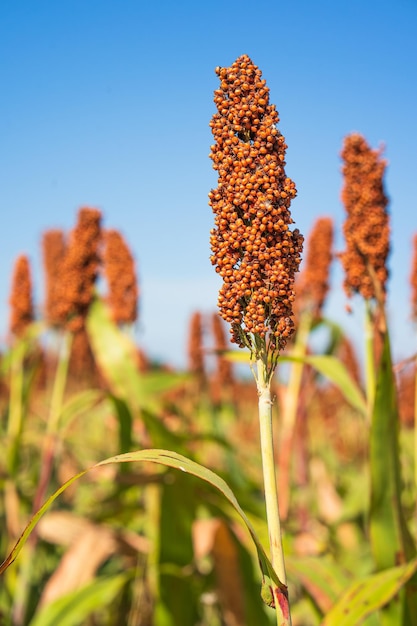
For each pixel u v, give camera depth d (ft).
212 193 2.88
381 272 4.27
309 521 7.61
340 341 7.25
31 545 5.81
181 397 11.94
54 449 6.12
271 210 2.82
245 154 2.84
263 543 4.75
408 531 3.94
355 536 7.86
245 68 2.88
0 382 10.36
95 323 6.68
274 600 2.72
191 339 10.94
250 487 7.04
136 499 7.06
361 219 4.27
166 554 5.09
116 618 5.81
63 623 4.86
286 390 7.09
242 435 12.67
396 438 3.89
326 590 4.06
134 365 6.67
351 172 4.30
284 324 2.83
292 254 2.87
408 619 3.74
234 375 11.82
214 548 5.01
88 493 8.81
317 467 9.75
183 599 5.09
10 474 6.62
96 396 6.04
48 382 11.71
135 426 6.61
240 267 2.84
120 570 6.93
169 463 2.75
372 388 4.31
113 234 7.68
